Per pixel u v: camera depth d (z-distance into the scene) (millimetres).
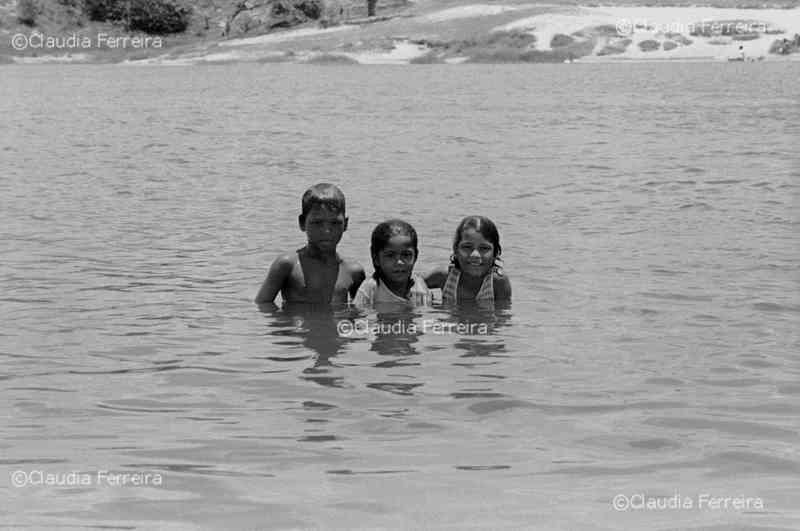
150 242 12672
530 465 5660
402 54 97688
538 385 7195
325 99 46469
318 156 23172
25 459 5734
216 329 8766
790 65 74125
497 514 4984
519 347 8219
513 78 64125
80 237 12977
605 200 16219
